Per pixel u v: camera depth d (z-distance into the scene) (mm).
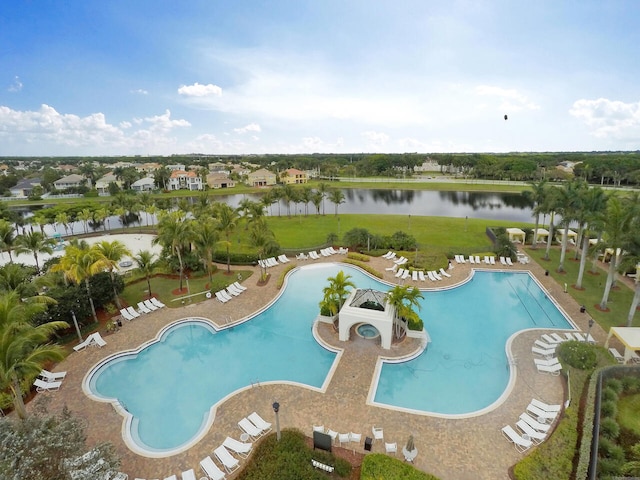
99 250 30328
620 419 18375
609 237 29266
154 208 70188
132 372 23922
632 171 114812
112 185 115500
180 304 33031
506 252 42594
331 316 29156
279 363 24578
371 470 14852
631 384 20297
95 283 29766
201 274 40250
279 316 31141
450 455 16359
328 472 15234
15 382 17516
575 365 21688
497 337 27156
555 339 25438
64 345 26219
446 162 189625
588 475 14977
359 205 100250
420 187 125938
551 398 19969
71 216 69688
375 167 183875
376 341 26328
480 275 39375
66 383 22156
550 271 39406
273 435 17203
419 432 17766
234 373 23609
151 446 17969
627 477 14648
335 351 25344
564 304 31422
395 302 25688
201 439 17609
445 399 20719
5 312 17016
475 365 23859
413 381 22312
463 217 75312
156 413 20203
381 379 22469
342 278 28672
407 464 15172
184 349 26438
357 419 18703
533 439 17172
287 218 75000
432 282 37094
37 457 12281
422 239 54031
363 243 47844
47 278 27844
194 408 20547
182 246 40938
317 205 77062
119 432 18297
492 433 17656
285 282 38156
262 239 38250
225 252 44906
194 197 112000
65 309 26547
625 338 22328
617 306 30781
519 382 21375
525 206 94188
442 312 31188
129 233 64688
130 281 38156
